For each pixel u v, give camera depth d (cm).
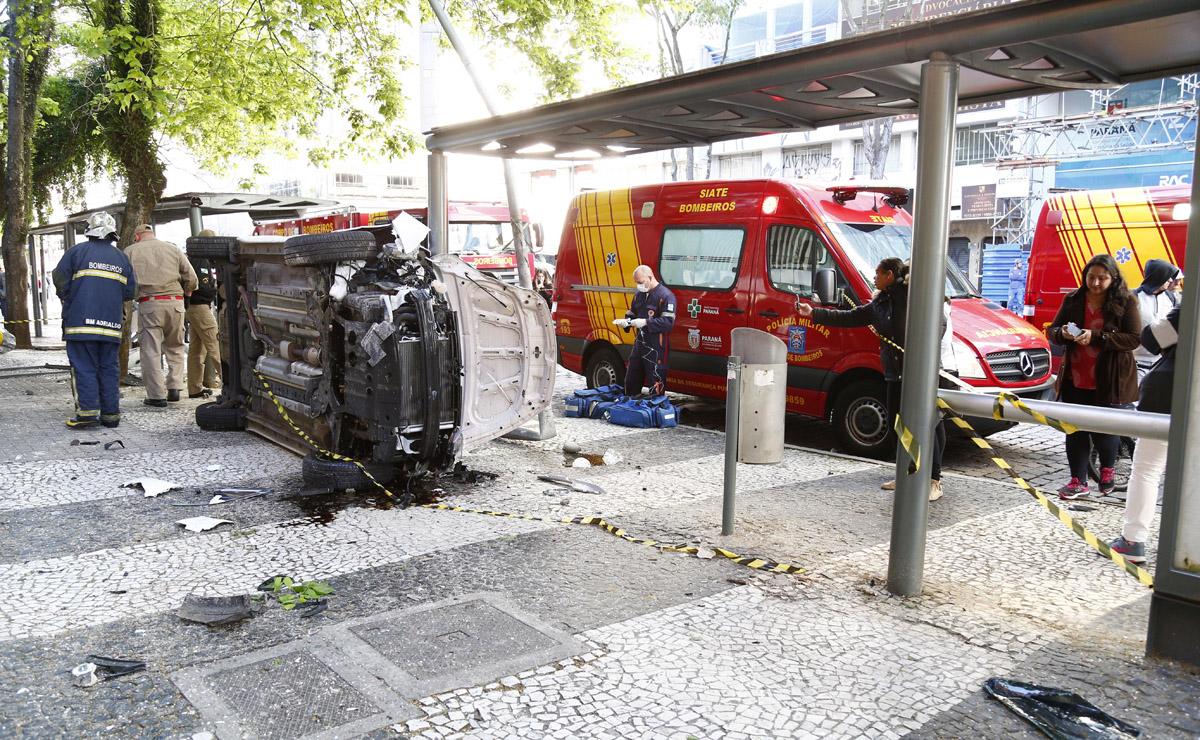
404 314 593
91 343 855
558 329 1130
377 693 331
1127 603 439
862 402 793
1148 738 309
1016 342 781
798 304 709
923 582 466
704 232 953
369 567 478
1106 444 651
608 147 765
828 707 328
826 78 466
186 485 651
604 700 329
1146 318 663
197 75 1323
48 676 348
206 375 1134
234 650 372
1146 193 1068
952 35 389
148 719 314
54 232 2042
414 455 617
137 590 443
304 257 622
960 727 315
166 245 1002
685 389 980
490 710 321
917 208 420
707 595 441
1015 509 620
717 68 486
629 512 595
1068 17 354
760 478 700
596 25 1293
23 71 1638
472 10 1287
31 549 507
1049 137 2497
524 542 523
